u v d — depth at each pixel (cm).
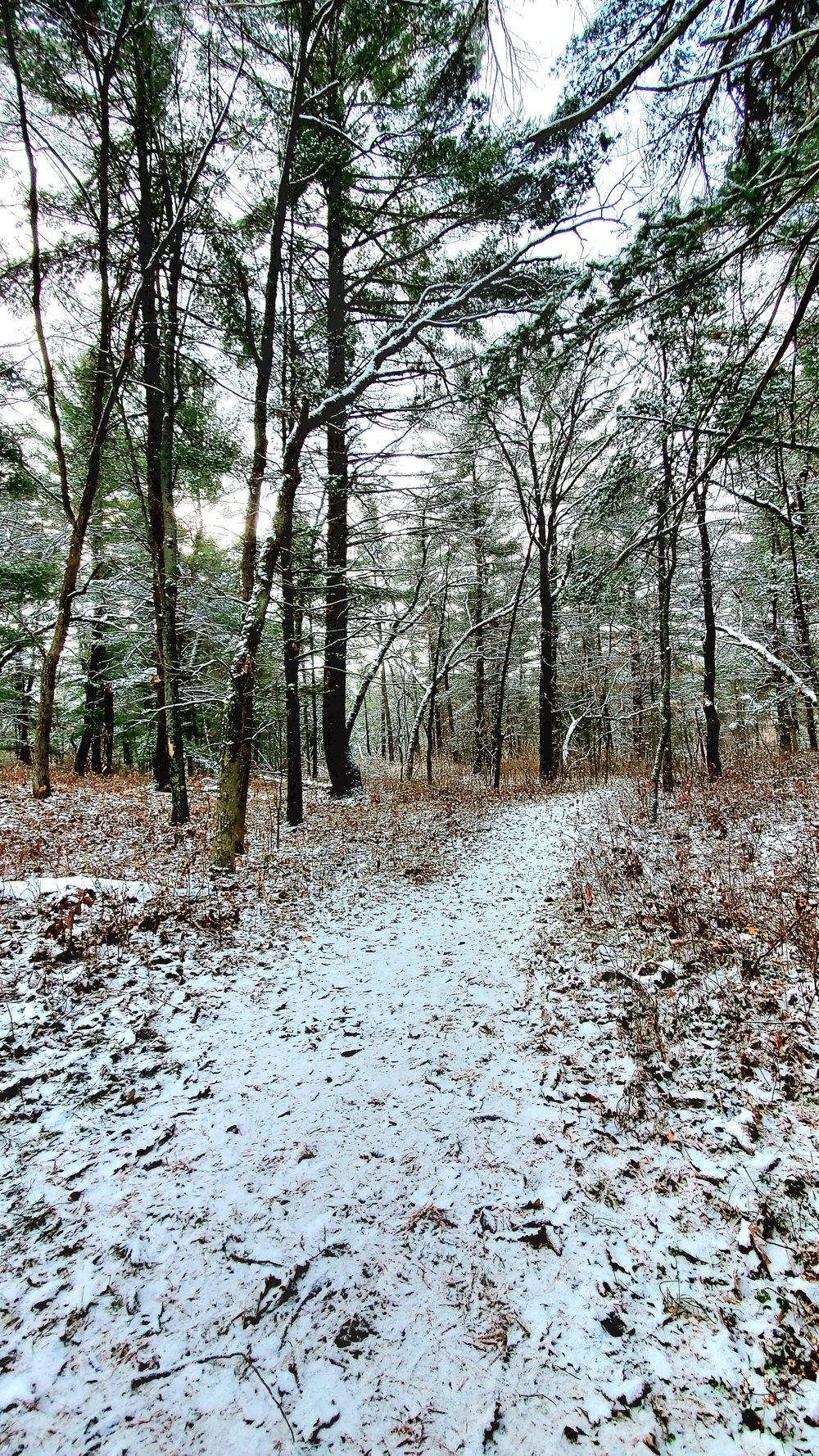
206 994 493
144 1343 218
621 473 432
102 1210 277
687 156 343
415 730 2333
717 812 905
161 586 1037
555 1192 287
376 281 1084
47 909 589
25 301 1048
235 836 847
